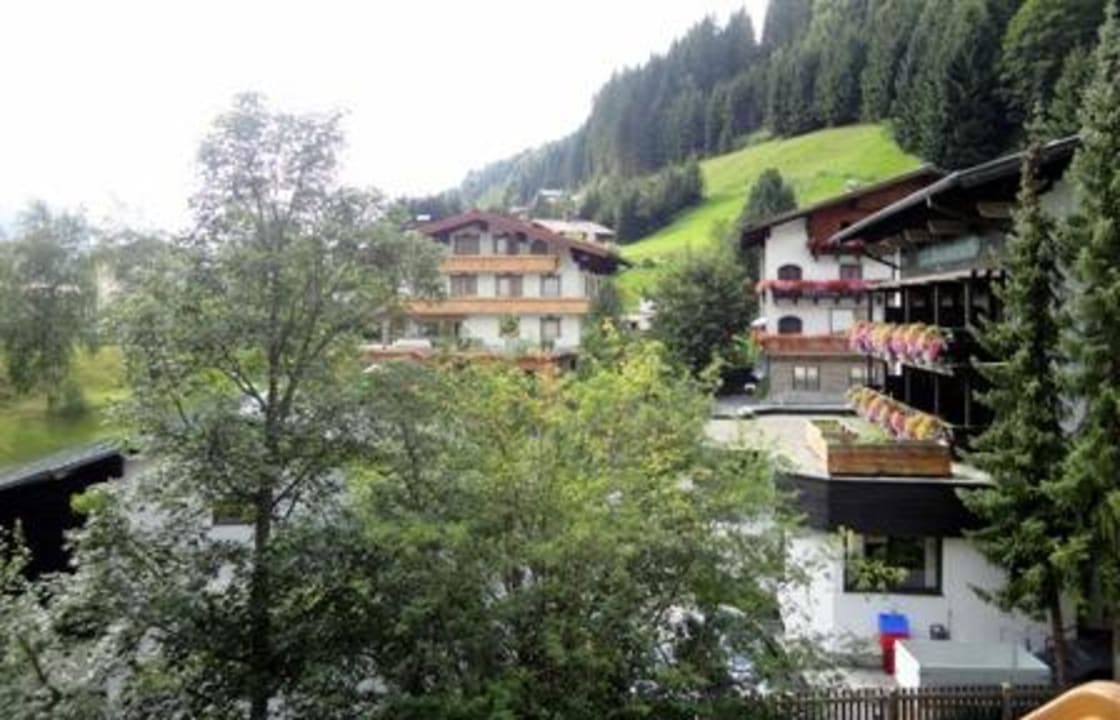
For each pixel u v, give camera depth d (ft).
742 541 41.09
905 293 90.12
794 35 462.60
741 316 183.93
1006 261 54.44
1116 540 49.70
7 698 32.94
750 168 371.15
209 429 38.58
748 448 48.55
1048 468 51.26
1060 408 53.06
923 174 158.81
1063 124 142.51
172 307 39.17
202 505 40.68
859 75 363.97
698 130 455.63
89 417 150.00
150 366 39.52
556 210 397.80
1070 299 52.13
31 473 52.19
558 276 177.78
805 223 168.66
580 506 39.11
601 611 38.37
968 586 58.39
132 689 37.78
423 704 35.06
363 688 40.04
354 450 40.52
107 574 37.88
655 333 185.37
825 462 64.08
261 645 39.04
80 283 150.10
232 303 39.63
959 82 247.70
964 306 74.90
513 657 39.06
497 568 37.73
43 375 149.79
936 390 73.92
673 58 500.74
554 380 45.42
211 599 38.55
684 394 46.83
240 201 40.47
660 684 38.24
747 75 441.27
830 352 156.76
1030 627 59.21
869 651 57.98
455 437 41.96
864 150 325.21
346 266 41.22
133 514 41.16
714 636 39.91
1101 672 52.75
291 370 40.93
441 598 35.94
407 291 43.45
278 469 38.52
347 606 38.27
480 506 39.01
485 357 45.44
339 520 40.24
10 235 157.69
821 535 59.06
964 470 63.00
